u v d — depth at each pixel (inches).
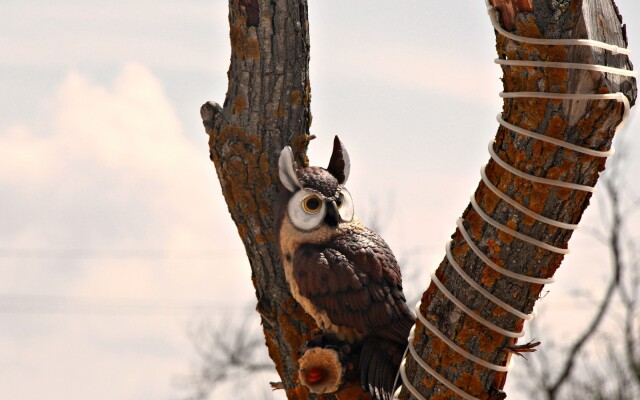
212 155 310.7
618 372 1041.5
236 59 306.7
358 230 281.4
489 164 227.1
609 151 216.7
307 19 310.8
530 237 221.1
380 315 268.4
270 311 304.2
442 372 234.4
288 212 280.7
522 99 218.1
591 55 210.7
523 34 215.0
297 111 306.8
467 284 229.1
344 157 289.7
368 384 261.1
